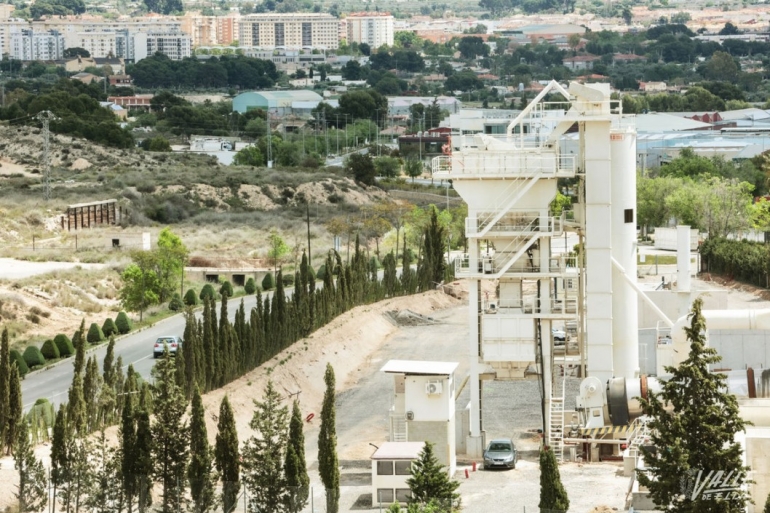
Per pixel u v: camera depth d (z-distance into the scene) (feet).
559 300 374.63
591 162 365.20
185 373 369.09
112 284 594.65
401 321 557.33
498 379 369.50
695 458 263.29
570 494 312.50
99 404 340.59
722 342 410.11
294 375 432.66
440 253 630.74
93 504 287.89
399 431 350.43
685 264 387.14
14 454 300.40
